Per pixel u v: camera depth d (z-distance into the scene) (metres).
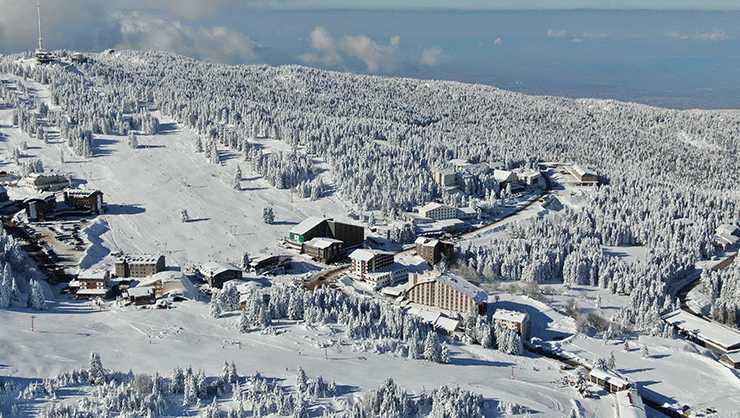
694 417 166.25
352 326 190.25
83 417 125.25
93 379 141.50
